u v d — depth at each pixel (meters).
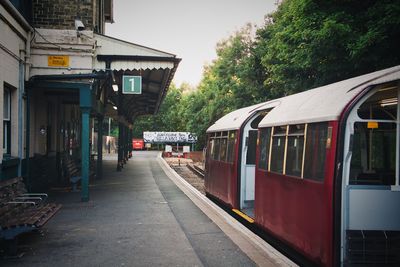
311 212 6.01
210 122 36.50
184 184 17.09
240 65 25.36
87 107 12.07
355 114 5.40
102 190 14.97
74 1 12.21
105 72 12.22
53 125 16.80
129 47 12.36
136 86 13.04
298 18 12.77
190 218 9.65
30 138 12.76
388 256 5.39
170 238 7.75
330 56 11.99
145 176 20.81
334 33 10.95
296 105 7.28
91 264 6.17
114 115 27.62
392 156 5.95
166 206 11.34
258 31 23.53
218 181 12.42
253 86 24.50
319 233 5.74
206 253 6.75
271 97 23.45
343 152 5.39
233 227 8.67
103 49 12.30
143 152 58.69
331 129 5.54
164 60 12.42
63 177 17.44
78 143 23.44
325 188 5.57
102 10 20.45
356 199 5.41
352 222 5.41
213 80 36.69
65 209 10.83
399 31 10.21
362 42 10.30
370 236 5.37
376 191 5.44
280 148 7.43
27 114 11.77
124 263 6.23
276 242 8.05
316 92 7.07
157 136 63.94
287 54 14.91
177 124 71.19
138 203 11.88
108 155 46.09
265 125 8.26
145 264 6.18
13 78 10.53
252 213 9.90
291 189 6.78
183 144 65.81
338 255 5.37
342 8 11.70
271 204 7.73
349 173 5.48
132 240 7.59
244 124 10.42
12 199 8.01
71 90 14.84
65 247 7.10
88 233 8.12
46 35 11.91
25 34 11.42
